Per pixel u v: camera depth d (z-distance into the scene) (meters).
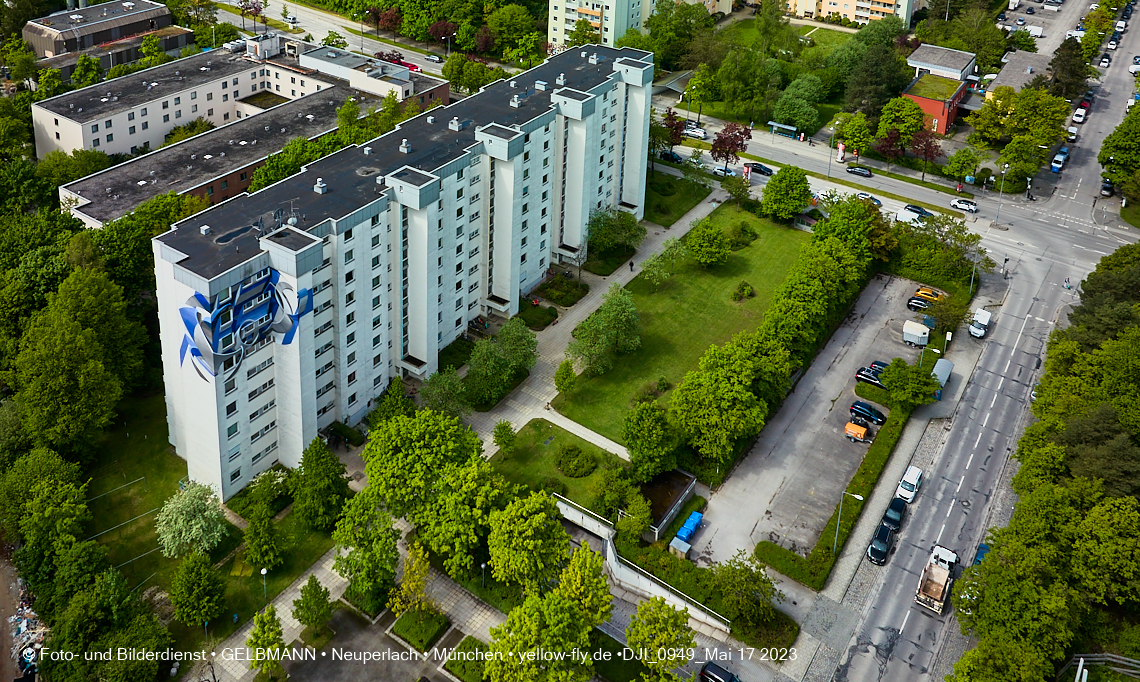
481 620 145.50
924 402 186.50
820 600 151.75
